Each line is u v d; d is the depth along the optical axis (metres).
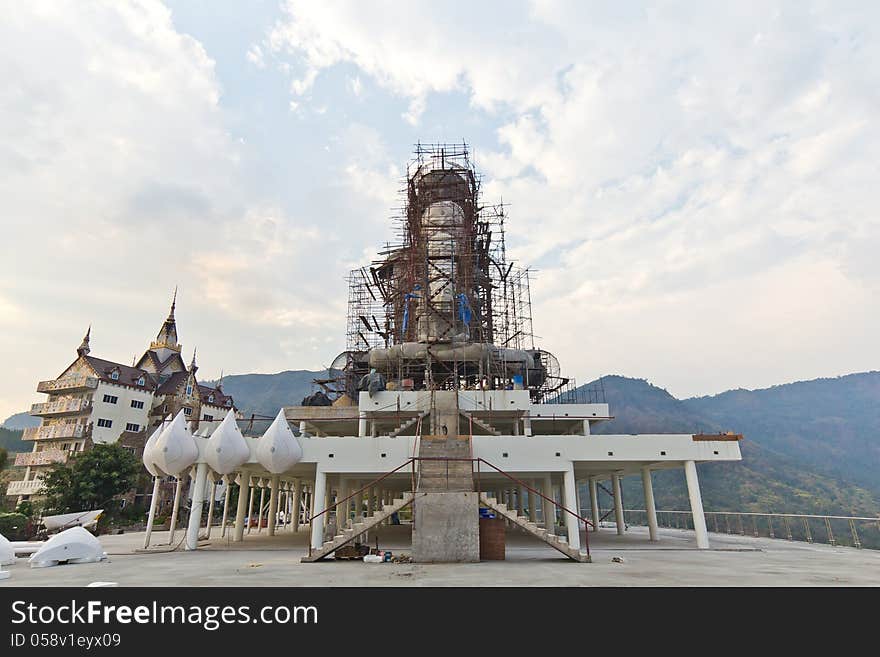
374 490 39.97
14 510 48.97
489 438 22.64
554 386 40.88
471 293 39.50
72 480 45.28
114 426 62.03
